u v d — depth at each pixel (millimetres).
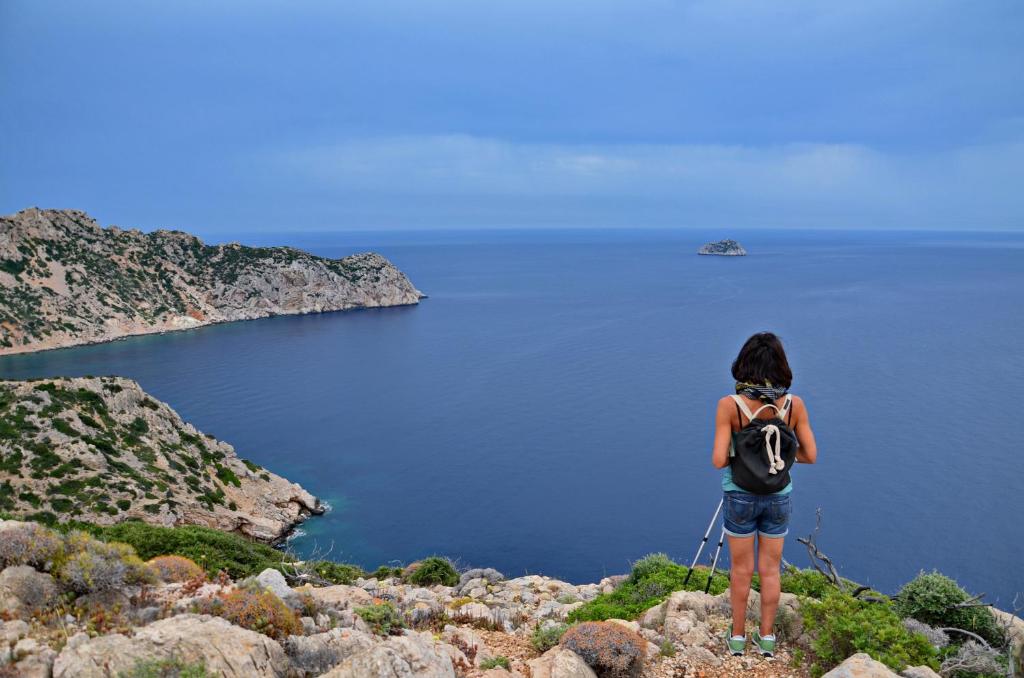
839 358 163000
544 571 66250
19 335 177000
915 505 79500
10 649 5328
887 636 7242
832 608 7820
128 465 61469
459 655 7527
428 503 83625
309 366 168250
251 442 108375
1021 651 7785
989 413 116500
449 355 182125
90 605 6457
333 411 128125
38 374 147125
